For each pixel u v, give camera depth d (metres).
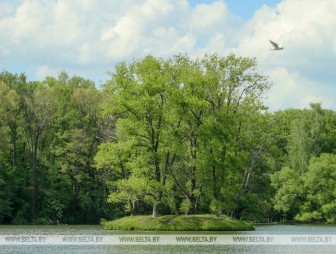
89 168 91.75
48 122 90.38
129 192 66.12
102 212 92.44
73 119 91.69
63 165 89.94
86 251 40.81
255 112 71.50
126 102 64.25
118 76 65.12
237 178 69.00
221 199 67.50
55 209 89.50
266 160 92.00
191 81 65.69
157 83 63.88
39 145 92.81
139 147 65.88
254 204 88.88
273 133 77.88
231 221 64.56
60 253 39.50
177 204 81.56
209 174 67.44
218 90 68.44
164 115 64.62
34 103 90.25
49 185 90.56
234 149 69.06
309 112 118.50
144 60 65.75
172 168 69.19
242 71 69.50
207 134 65.62
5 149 84.81
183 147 64.62
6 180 86.69
